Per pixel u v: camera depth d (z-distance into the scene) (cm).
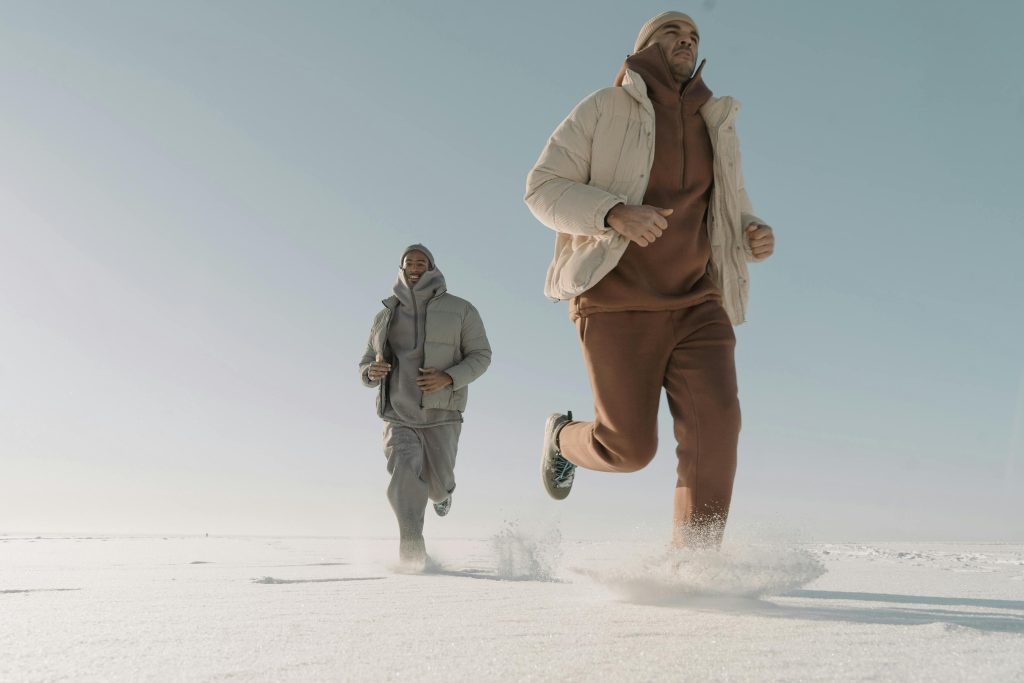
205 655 147
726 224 319
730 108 316
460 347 562
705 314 296
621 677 124
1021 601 264
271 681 125
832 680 120
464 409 554
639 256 302
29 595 264
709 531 268
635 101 311
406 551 498
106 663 140
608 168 307
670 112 316
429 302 556
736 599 234
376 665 136
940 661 134
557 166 310
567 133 312
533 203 310
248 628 181
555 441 354
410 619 195
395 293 557
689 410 283
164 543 792
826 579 375
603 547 250
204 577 349
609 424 303
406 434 533
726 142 316
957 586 335
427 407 536
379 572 421
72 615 207
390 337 554
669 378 295
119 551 624
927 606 240
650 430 300
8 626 186
